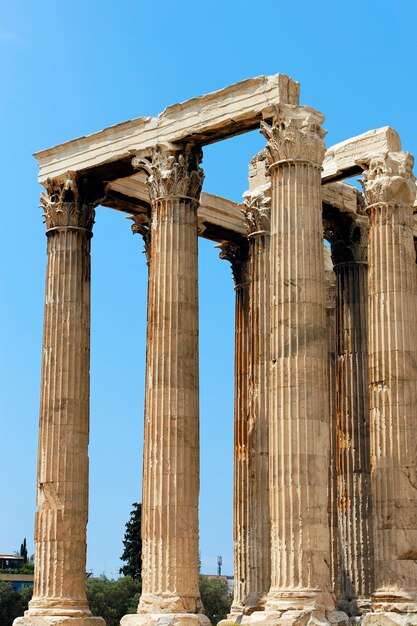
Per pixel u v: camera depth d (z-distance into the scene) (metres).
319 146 46.78
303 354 44.59
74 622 50.28
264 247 56.38
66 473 52.41
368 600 53.50
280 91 47.16
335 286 62.34
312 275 45.47
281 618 42.06
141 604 46.66
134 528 118.69
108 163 53.22
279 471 43.91
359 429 55.44
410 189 50.66
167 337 48.69
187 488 47.50
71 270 54.41
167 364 48.44
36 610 50.88
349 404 55.94
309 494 43.44
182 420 47.97
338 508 55.75
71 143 54.53
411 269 49.88
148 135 51.41
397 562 46.53
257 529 53.34
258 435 54.19
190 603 46.34
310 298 45.22
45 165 55.59
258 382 54.81
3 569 163.62
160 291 49.25
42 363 54.00
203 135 50.03
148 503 47.56
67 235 54.72
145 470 48.19
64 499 52.09
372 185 50.62
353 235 57.50
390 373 48.25
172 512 47.03
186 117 50.19
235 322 62.91
